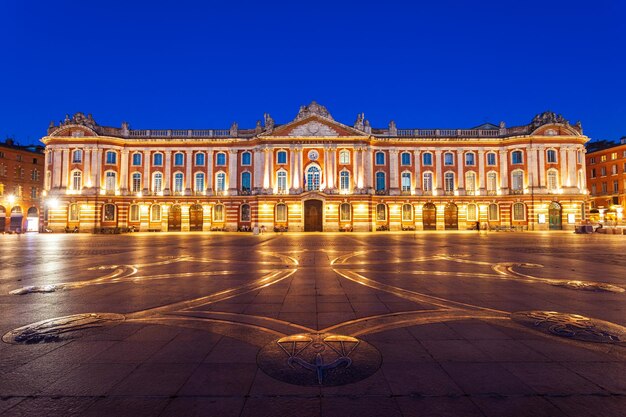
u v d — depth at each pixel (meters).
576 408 3.89
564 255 19.02
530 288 10.09
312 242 30.59
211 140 55.34
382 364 5.01
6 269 14.39
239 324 6.88
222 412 3.84
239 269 14.09
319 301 8.65
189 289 10.12
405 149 55.50
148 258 18.30
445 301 8.60
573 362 5.06
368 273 12.95
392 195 54.66
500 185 55.12
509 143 54.81
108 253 21.22
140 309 7.99
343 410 3.86
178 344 5.82
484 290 9.84
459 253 20.38
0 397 4.18
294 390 4.30
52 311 7.83
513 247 24.48
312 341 5.92
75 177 53.16
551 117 53.69
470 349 5.54
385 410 3.86
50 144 53.34
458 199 55.19
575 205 53.12
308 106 53.81
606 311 7.62
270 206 52.81
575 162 53.56
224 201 55.06
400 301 8.62
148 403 4.03
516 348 5.57
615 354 5.34
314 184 53.19
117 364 5.05
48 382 4.53
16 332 6.42
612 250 21.91
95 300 8.83
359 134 53.25
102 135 53.59
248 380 4.56
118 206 54.12
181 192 55.25
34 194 69.00
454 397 4.13
